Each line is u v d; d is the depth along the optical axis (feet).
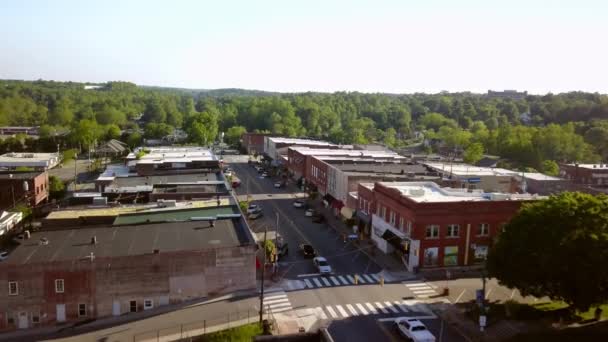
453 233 188.03
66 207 226.99
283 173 409.90
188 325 140.77
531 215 146.72
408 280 176.96
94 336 136.26
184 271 154.61
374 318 145.89
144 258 150.61
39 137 564.71
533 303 157.28
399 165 307.78
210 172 299.58
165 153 377.09
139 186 252.83
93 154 510.58
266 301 156.25
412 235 185.16
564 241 135.23
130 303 150.71
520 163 458.50
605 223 137.28
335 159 321.11
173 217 197.98
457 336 135.13
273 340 94.17
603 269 129.80
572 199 145.18
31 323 144.15
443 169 299.58
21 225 233.14
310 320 143.43
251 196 323.37
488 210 190.08
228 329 135.44
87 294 147.23
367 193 232.12
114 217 198.90
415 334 129.39
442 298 161.27
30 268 142.61
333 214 275.18
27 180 271.69
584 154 445.78
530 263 138.62
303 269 186.70
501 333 136.87
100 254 152.25
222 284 159.53
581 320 144.05
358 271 185.47
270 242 197.06
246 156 550.77
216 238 169.17
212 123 624.59
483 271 168.76
